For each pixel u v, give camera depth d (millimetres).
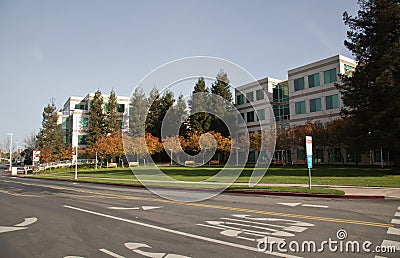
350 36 26891
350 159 40000
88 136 65188
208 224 8000
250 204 11461
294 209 10141
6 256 5648
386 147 24125
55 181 28656
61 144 64125
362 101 25547
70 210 10703
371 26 25906
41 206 11805
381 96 24609
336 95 42344
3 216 9758
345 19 26922
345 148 39062
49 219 9102
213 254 5504
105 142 50812
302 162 44000
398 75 23234
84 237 6887
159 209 10609
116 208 10977
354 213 9164
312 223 7891
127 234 7078
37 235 7160
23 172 52750
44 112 65062
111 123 64500
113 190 18000
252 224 7922
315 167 36344
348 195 12641
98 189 18828
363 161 38688
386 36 23969
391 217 8469
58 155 59062
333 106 42625
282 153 46250
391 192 13148
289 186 15969
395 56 22641
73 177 31797
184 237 6711
